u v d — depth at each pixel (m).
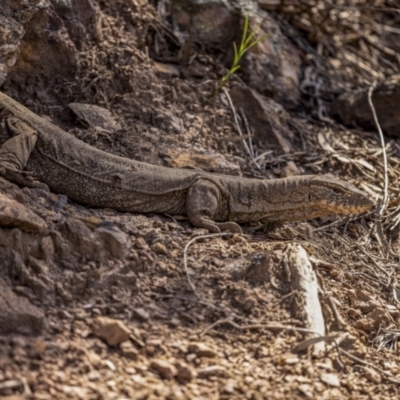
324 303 9.48
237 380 8.13
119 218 10.23
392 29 20.20
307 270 9.56
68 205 10.24
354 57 19.36
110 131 12.48
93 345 8.19
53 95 12.96
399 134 16.34
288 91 16.62
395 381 8.84
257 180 11.36
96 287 8.94
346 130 16.38
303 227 12.12
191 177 10.91
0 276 8.61
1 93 10.81
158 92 14.05
